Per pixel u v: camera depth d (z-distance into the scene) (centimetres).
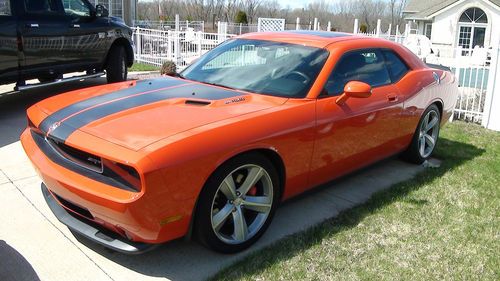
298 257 338
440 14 3541
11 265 314
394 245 362
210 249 330
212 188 310
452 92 596
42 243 343
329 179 419
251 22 5681
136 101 354
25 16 680
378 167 543
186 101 355
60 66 763
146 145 286
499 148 638
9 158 507
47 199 356
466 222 404
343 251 350
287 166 360
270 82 396
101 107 344
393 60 495
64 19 756
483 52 988
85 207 299
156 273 316
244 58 438
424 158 559
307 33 471
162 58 1314
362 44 455
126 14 2141
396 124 479
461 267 336
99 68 870
